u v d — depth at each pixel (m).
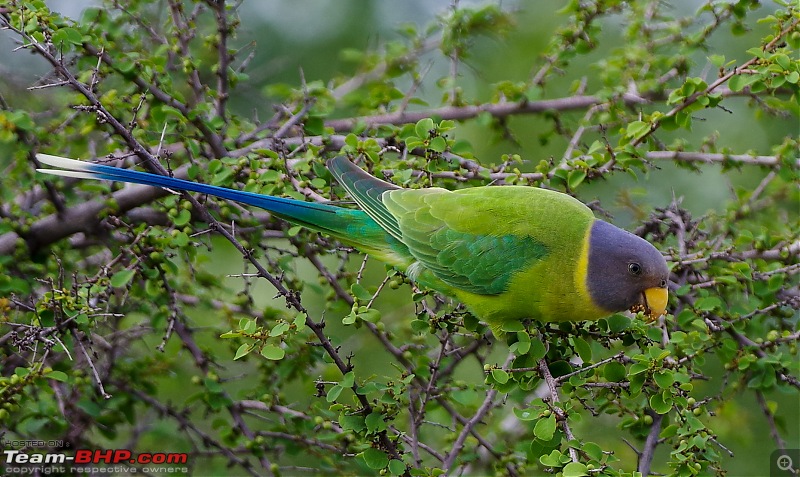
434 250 9.60
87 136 11.63
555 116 11.70
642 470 7.86
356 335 12.86
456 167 10.03
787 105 10.12
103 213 10.18
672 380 7.59
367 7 15.93
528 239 9.33
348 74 15.61
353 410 8.02
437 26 12.59
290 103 11.66
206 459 11.45
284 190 9.52
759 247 9.93
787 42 9.07
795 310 9.70
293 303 7.70
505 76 15.40
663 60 11.35
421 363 9.44
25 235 10.32
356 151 9.82
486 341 9.92
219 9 10.15
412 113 11.52
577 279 9.16
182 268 11.35
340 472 10.16
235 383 13.25
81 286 8.94
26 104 12.48
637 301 9.16
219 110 10.41
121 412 10.62
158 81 10.02
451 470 9.85
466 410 11.53
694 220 11.07
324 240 10.50
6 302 8.76
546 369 8.30
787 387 9.20
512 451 9.70
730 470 12.96
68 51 9.49
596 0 11.22
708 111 15.27
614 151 9.62
